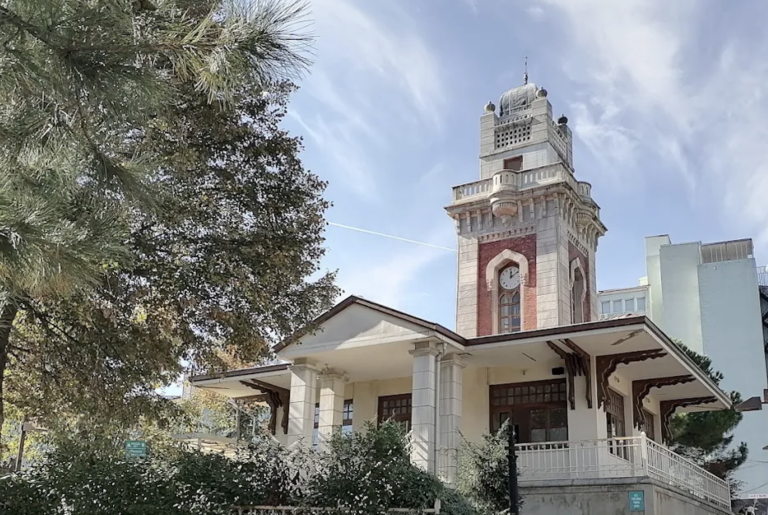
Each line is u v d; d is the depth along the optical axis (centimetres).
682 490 1803
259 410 3428
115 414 1377
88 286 710
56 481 1213
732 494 3288
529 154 3344
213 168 1427
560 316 2883
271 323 1490
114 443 1388
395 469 1205
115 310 1370
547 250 2986
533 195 3058
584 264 3275
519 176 3166
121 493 1184
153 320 1430
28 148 631
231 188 1436
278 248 1439
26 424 1986
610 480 1619
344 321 1952
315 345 1967
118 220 714
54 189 647
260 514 1191
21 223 570
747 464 4912
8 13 579
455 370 1928
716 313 5628
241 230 1438
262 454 1305
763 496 4162
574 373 1911
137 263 1314
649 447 1705
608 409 1980
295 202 1489
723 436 3334
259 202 1466
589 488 1634
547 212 3042
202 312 1445
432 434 1769
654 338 1762
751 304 5566
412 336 1833
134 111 655
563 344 1844
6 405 1670
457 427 1881
